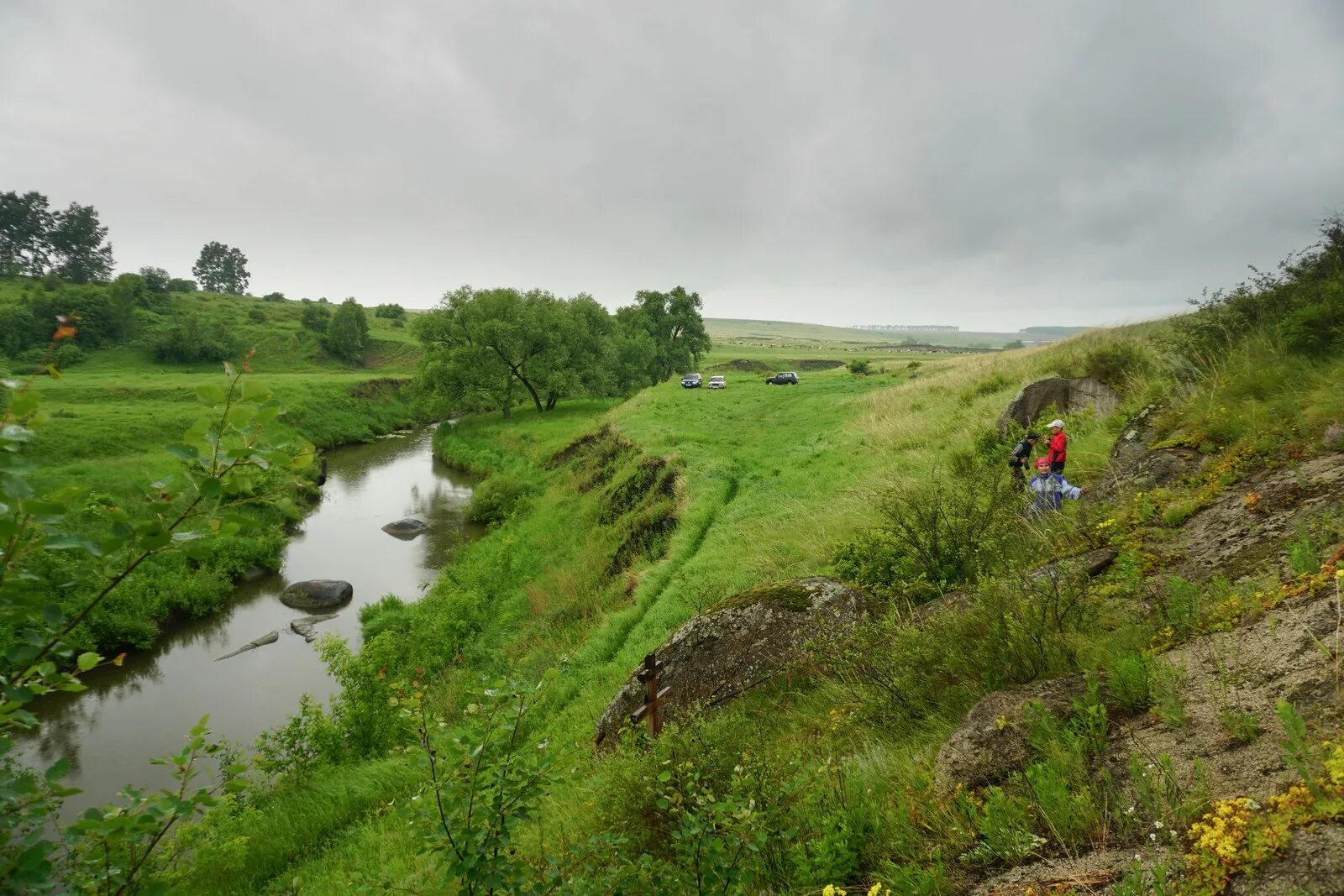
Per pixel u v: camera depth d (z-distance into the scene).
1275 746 2.73
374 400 66.56
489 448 45.00
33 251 137.12
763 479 18.97
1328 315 7.78
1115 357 14.02
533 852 5.39
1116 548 5.98
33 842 2.19
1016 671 4.45
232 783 9.85
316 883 7.45
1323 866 2.09
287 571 24.77
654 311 76.75
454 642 16.14
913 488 10.98
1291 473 5.57
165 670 17.64
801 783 3.91
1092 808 2.93
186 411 46.78
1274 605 3.83
